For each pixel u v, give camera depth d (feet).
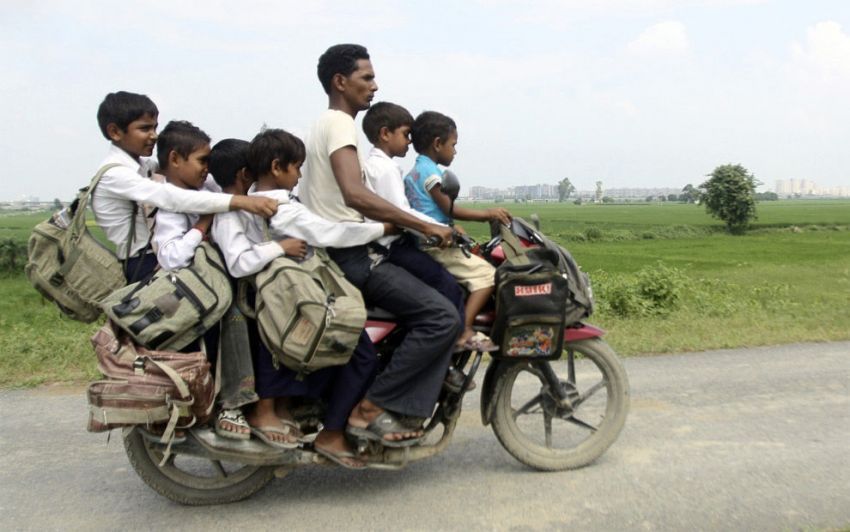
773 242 110.42
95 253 11.62
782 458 14.08
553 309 12.75
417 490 12.92
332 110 12.49
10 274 69.10
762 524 11.31
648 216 226.58
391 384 12.10
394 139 12.96
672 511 11.84
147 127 12.13
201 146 11.79
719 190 151.33
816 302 33.73
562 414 13.75
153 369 10.68
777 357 22.50
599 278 35.88
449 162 14.15
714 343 24.17
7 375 20.36
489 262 13.50
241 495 12.53
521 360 13.04
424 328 12.05
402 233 12.43
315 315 11.05
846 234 135.03
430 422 12.96
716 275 55.93
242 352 11.57
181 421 11.03
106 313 10.96
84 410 17.70
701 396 18.34
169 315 10.91
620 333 25.59
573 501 12.32
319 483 13.38
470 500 12.46
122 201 11.79
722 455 14.28
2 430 16.30
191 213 11.53
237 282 11.71
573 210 309.01
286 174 11.90
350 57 12.44
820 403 17.69
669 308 32.48
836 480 13.00
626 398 13.76
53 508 12.39
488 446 15.14
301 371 11.52
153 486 12.30
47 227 11.62
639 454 14.40
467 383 12.82
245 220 11.67
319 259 11.62
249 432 11.65
